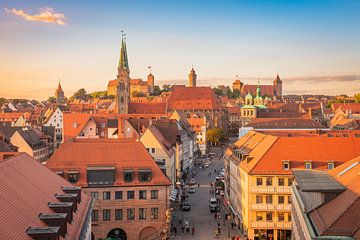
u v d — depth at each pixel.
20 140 169.12
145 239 91.81
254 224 91.50
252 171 90.81
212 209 116.56
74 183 90.00
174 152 145.12
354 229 41.25
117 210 90.50
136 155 95.25
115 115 199.88
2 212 40.31
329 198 50.78
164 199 91.75
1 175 47.72
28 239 40.12
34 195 51.00
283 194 90.94
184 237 94.12
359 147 93.81
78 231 51.72
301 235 55.28
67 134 188.50
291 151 93.50
